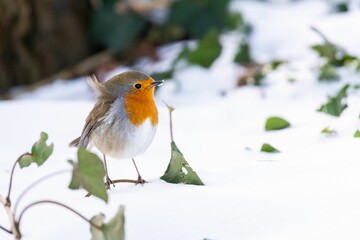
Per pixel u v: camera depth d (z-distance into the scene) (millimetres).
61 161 9570
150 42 16266
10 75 15680
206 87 13688
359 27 15109
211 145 9672
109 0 16234
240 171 7754
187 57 14469
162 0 16969
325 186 6867
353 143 8477
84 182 6043
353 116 9812
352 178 7016
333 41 14641
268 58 14844
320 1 17562
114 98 7922
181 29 16344
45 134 6957
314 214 6285
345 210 6277
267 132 10133
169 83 14055
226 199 6633
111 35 16094
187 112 11938
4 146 10656
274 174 7500
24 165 6934
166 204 6578
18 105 12625
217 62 15031
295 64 14047
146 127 7953
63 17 15734
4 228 6570
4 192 8188
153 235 6148
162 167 8672
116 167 8852
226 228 6180
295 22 16266
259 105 11992
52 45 15727
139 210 6512
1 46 15508
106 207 6781
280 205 6480
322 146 8641
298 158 8203
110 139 7914
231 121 11227
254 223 6219
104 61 15781
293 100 12062
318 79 12602
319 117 10391
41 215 7008
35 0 15469
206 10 16312
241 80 13562
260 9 16969
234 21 16312
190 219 6324
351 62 13125
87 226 6418
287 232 6023
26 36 15602
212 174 7793
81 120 11656
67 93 14750
